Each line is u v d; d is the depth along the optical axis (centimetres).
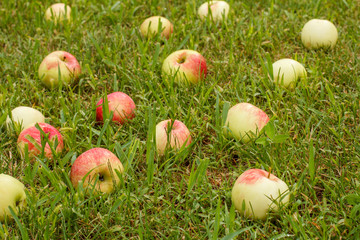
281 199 153
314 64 190
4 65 190
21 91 182
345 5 216
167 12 216
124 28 205
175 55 183
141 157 165
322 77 183
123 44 198
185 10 217
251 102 181
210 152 169
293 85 181
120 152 163
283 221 153
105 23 209
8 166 165
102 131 166
